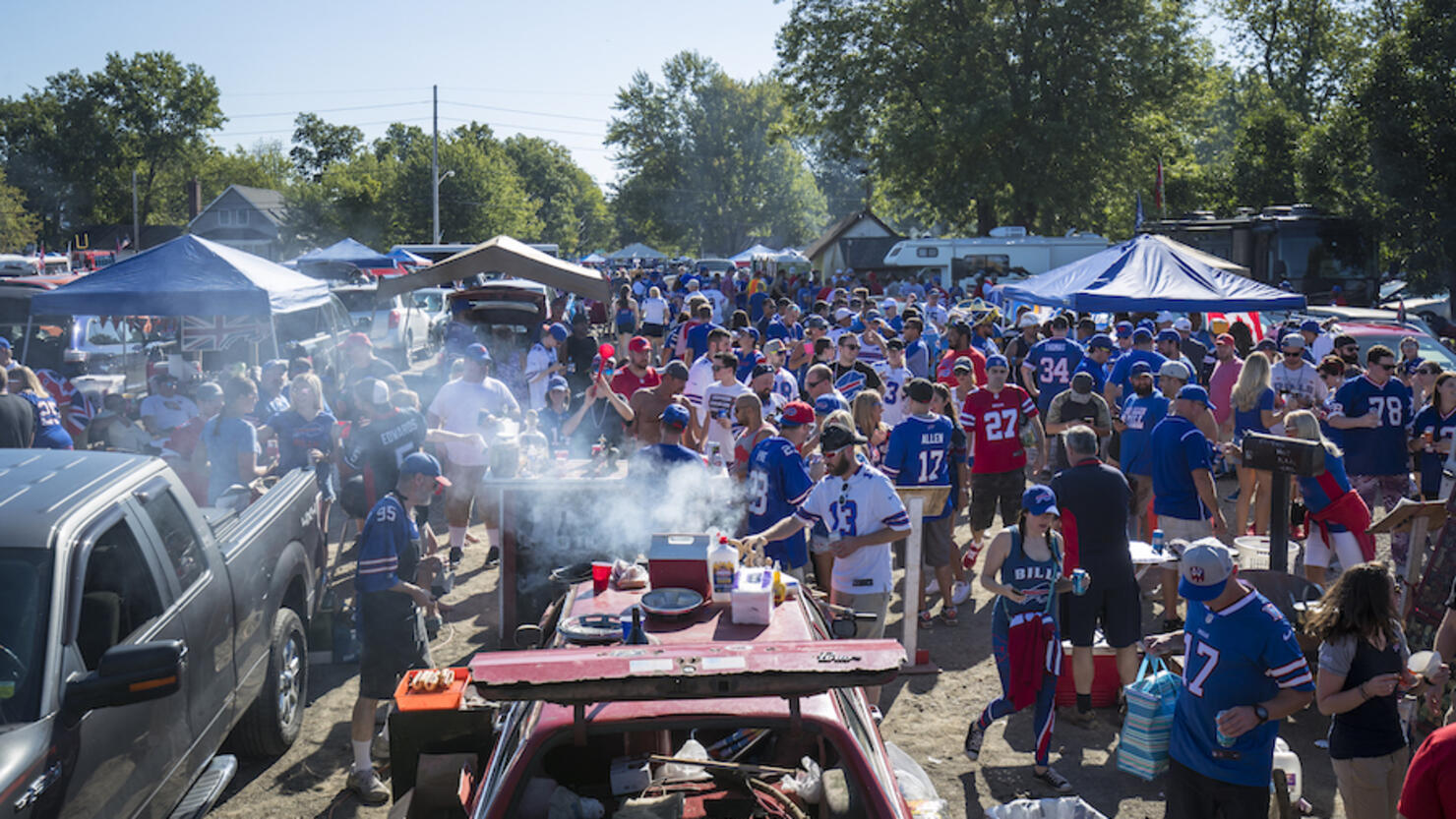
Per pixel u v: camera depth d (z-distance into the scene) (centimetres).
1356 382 1027
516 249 1490
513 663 323
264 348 1570
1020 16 4119
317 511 727
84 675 383
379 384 854
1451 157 2866
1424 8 2948
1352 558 757
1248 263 2745
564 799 349
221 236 9606
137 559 453
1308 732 659
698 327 1506
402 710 467
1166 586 800
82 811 380
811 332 1315
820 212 10812
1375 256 2634
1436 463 1008
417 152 6762
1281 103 4144
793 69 4556
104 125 11250
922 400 816
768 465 698
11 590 387
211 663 503
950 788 591
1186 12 4166
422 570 755
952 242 3288
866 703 385
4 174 8600
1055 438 1105
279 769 613
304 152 13062
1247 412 1030
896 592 937
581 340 1427
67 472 474
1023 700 587
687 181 10150
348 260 3369
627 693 317
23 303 1446
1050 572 586
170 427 1075
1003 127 3944
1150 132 4109
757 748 412
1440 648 524
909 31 4197
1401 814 335
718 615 446
